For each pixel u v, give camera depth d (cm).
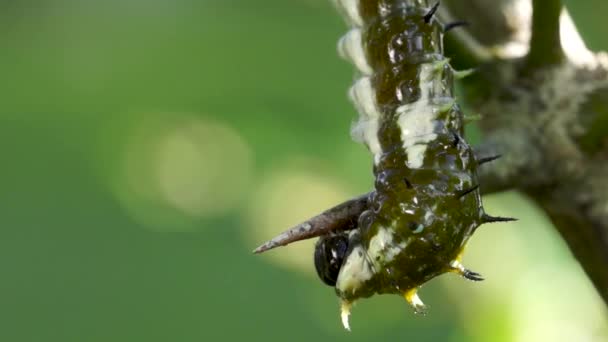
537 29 17
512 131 17
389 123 16
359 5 16
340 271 16
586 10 19
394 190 16
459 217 15
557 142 17
